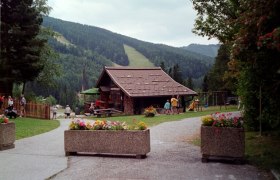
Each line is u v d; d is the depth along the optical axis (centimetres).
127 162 1303
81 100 8238
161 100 4506
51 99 8088
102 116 4119
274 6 988
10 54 4041
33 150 1582
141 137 1366
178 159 1339
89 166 1246
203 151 1271
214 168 1183
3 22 3972
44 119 3628
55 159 1373
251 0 1055
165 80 4828
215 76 6012
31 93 5359
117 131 1395
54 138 1991
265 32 1028
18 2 4072
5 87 4069
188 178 1063
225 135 1244
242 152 1227
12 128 1642
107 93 4894
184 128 2306
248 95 1898
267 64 1162
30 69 4081
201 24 2456
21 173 1153
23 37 4025
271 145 1491
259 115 1764
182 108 4203
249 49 1118
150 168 1200
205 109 4528
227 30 2300
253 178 1052
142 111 4378
